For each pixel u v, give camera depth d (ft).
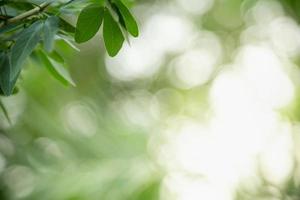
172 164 13.60
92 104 18.29
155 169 12.50
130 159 12.91
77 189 11.87
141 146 13.44
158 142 14.40
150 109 21.31
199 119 20.18
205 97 21.89
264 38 19.48
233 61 21.66
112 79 20.97
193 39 22.57
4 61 4.31
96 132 14.64
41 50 5.08
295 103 18.33
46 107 15.92
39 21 4.16
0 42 4.35
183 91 22.18
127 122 14.76
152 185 11.92
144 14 22.54
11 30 4.26
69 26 4.33
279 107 18.21
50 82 15.34
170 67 22.63
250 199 14.80
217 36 21.98
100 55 20.04
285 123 17.85
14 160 14.82
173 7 22.56
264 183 15.05
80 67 19.66
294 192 14.62
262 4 15.34
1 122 14.16
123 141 13.62
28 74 14.74
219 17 21.43
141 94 21.70
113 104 20.31
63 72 5.23
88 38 4.14
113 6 4.09
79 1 4.18
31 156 14.67
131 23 4.16
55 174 13.30
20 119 14.87
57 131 15.06
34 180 14.07
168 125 15.64
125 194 11.74
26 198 13.55
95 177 12.00
